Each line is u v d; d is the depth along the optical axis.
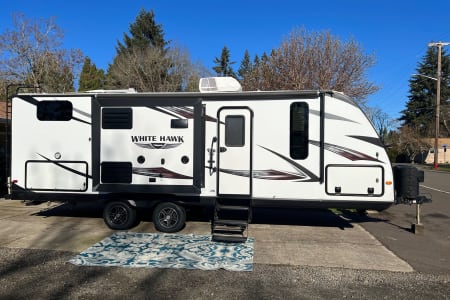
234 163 6.88
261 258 5.64
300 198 6.74
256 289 4.51
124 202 7.18
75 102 7.19
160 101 6.97
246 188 6.86
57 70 28.17
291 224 7.95
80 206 9.73
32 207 9.56
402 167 6.85
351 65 17.16
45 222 7.84
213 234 6.88
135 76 33.34
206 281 4.73
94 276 4.84
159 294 4.33
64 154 7.23
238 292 4.42
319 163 6.67
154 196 7.13
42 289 4.41
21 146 7.35
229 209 6.84
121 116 7.07
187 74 35.34
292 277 4.91
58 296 4.23
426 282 4.80
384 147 6.57
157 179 6.98
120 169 7.07
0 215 8.52
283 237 6.85
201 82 7.09
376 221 8.49
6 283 4.59
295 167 6.73
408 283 4.76
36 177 7.32
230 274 4.98
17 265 5.21
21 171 7.36
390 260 5.68
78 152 7.20
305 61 17.27
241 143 6.85
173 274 4.95
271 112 6.79
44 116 7.28
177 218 7.06
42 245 6.16
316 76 17.05
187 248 6.08
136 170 7.04
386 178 6.57
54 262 5.35
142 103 7.01
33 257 5.55
